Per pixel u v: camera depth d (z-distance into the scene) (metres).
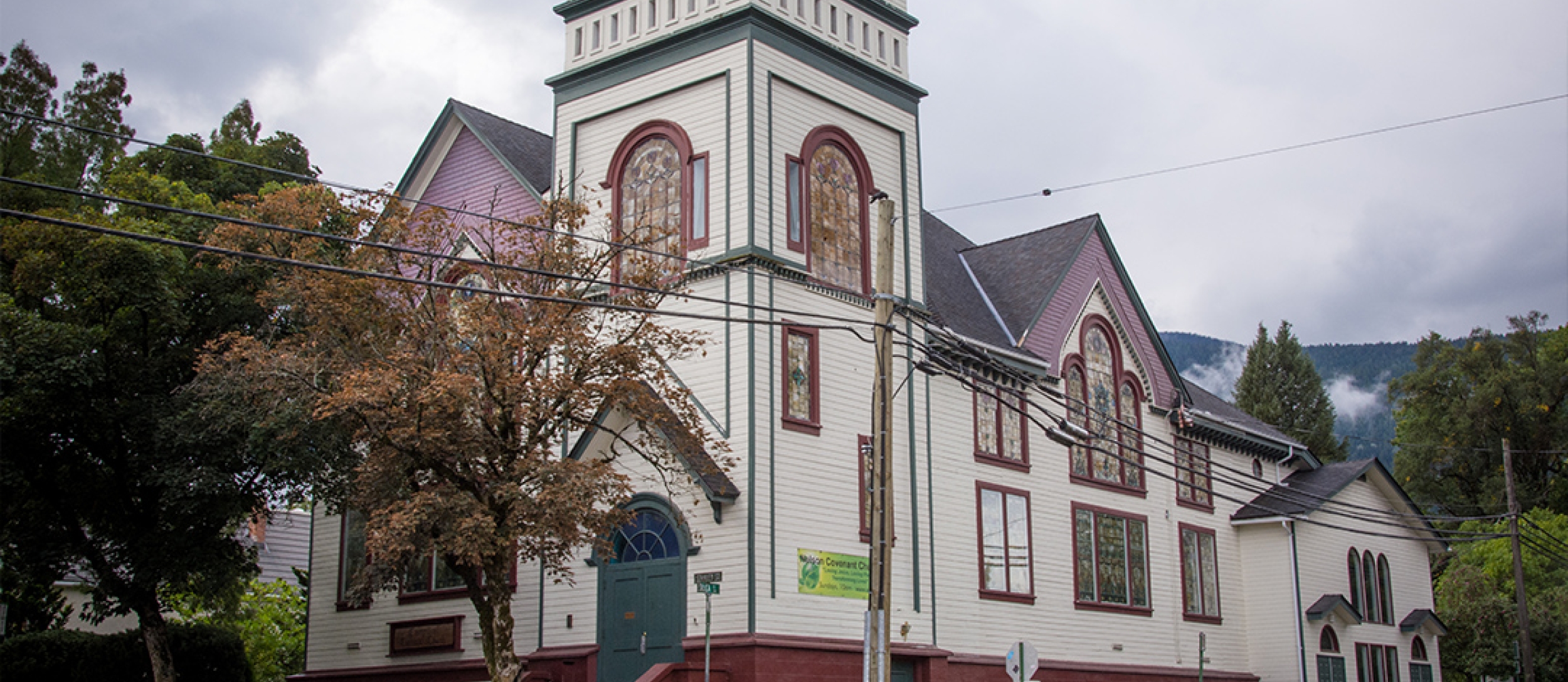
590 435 30.05
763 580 27.77
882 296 22.25
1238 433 45.31
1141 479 40.72
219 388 25.62
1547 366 75.25
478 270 26.02
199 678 35.16
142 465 28.72
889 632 21.69
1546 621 50.50
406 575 34.91
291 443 26.52
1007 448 35.84
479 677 32.19
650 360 30.23
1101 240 41.28
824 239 31.34
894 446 31.67
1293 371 80.19
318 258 25.94
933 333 32.97
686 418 26.34
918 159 34.25
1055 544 36.53
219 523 29.81
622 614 29.41
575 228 25.75
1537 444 73.62
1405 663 48.03
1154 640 39.44
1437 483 75.69
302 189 25.86
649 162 31.77
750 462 28.14
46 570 30.19
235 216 27.28
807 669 28.00
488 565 23.59
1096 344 40.47
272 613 44.34
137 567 29.22
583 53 33.47
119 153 36.75
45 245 27.11
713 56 30.97
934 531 32.38
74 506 29.62
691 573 28.48
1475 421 74.56
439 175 37.03
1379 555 48.34
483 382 24.27
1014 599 34.47
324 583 37.03
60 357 26.55
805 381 30.02
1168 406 42.78
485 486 24.19
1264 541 44.47
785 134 30.83
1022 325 37.78
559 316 24.44
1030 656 24.67
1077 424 38.69
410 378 23.75
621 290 29.72
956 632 32.38
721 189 30.17
